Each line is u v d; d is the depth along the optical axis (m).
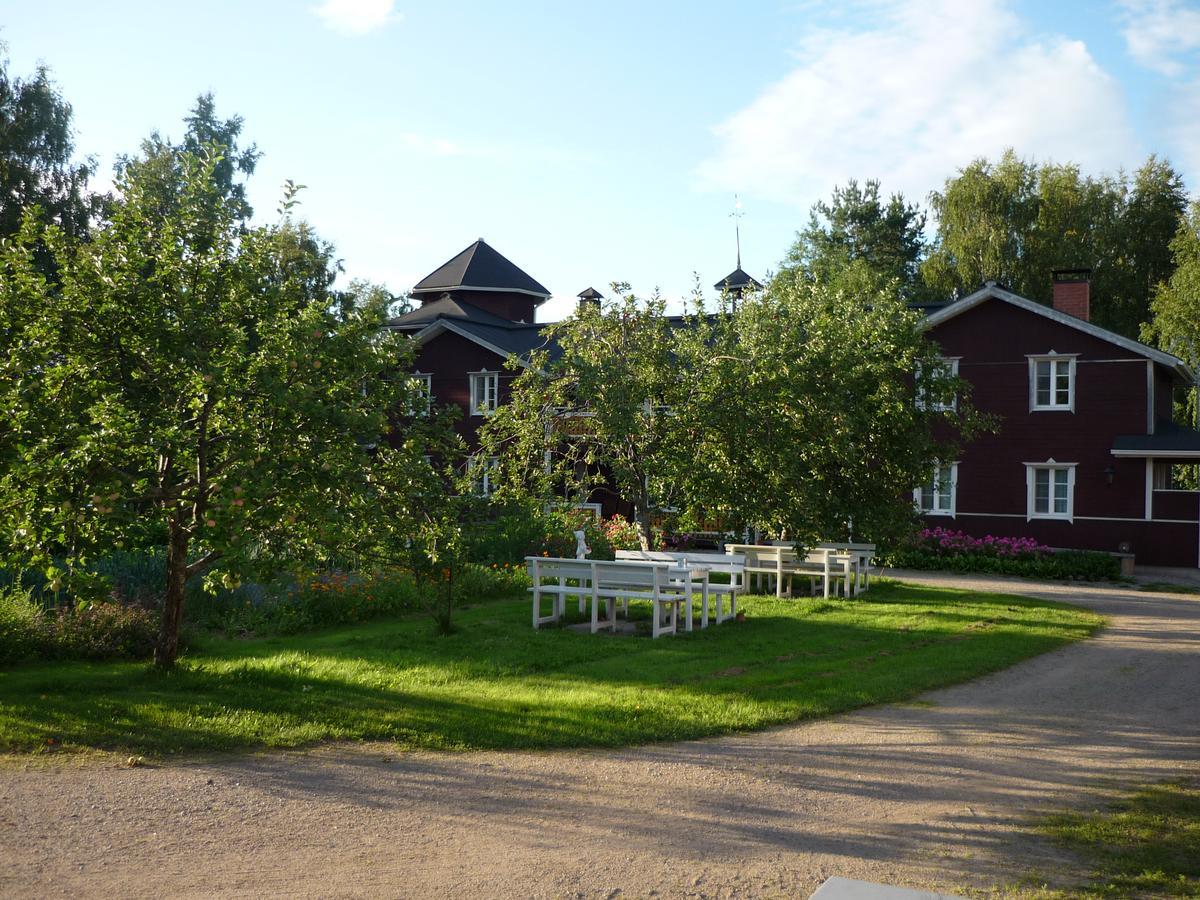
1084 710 9.49
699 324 17.78
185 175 10.08
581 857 5.47
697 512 16.84
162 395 9.34
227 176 39.28
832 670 11.12
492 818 6.12
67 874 5.01
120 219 9.59
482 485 17.56
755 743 8.11
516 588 17.64
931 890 5.05
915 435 18.64
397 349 10.85
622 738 8.10
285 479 8.80
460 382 34.66
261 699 9.11
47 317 8.93
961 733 8.53
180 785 6.62
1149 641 14.12
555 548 20.09
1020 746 8.12
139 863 5.21
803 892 5.01
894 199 55.31
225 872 5.12
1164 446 27.11
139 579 14.43
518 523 20.17
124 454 9.00
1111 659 12.43
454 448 12.46
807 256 54.25
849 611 16.33
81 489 8.74
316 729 8.13
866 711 9.37
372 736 8.05
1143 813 6.35
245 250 9.90
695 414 15.84
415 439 11.21
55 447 8.79
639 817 6.19
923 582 22.33
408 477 10.63
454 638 12.92
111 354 9.33
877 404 17.92
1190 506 27.45
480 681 10.27
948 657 12.07
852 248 54.25
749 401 15.80
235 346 9.28
